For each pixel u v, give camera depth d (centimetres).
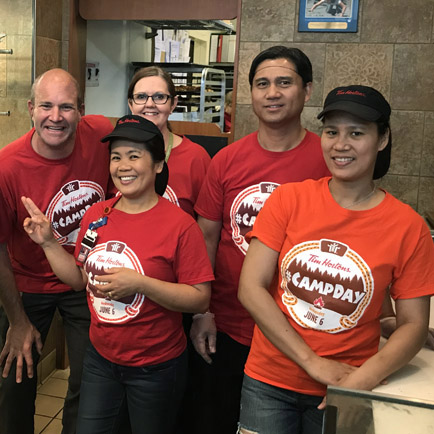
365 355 137
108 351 172
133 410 175
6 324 219
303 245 137
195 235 169
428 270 132
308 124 306
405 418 105
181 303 164
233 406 207
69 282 181
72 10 332
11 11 302
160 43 483
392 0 289
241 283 144
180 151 215
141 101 214
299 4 297
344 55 297
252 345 153
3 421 214
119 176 165
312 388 139
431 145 296
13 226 207
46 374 339
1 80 303
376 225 132
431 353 145
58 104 189
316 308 135
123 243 166
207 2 313
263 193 185
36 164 199
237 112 313
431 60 289
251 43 307
